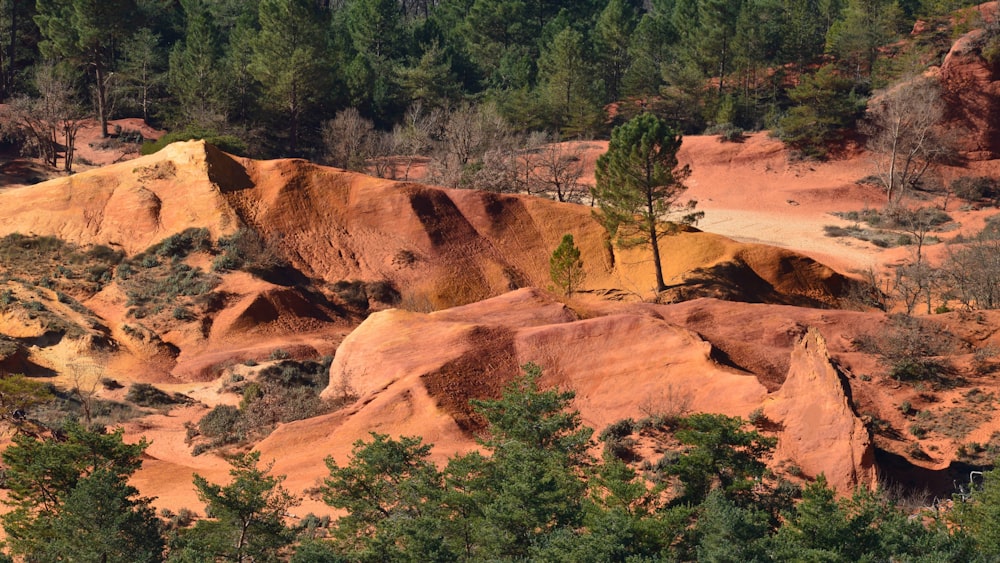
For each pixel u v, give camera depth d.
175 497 39.06
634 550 26.83
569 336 46.72
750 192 108.38
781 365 46.16
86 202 76.25
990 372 45.16
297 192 78.56
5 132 107.25
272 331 67.38
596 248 78.12
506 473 30.09
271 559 30.70
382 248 76.75
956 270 67.44
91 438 33.41
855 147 112.69
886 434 41.28
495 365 46.22
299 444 43.69
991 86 109.94
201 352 64.69
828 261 84.00
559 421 34.50
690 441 31.72
